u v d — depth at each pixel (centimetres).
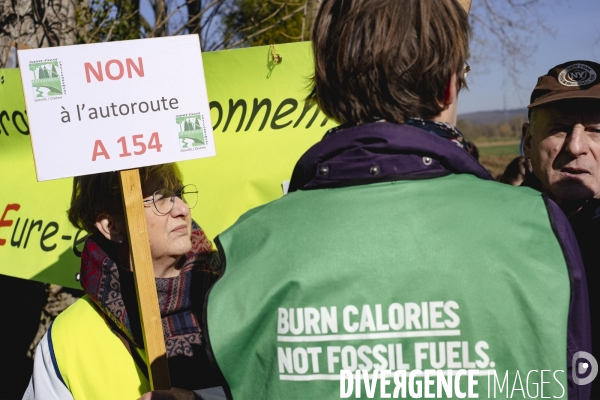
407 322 94
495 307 92
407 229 97
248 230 107
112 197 172
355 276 96
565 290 90
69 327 178
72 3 387
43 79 155
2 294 340
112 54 160
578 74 178
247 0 476
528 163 253
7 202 260
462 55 106
